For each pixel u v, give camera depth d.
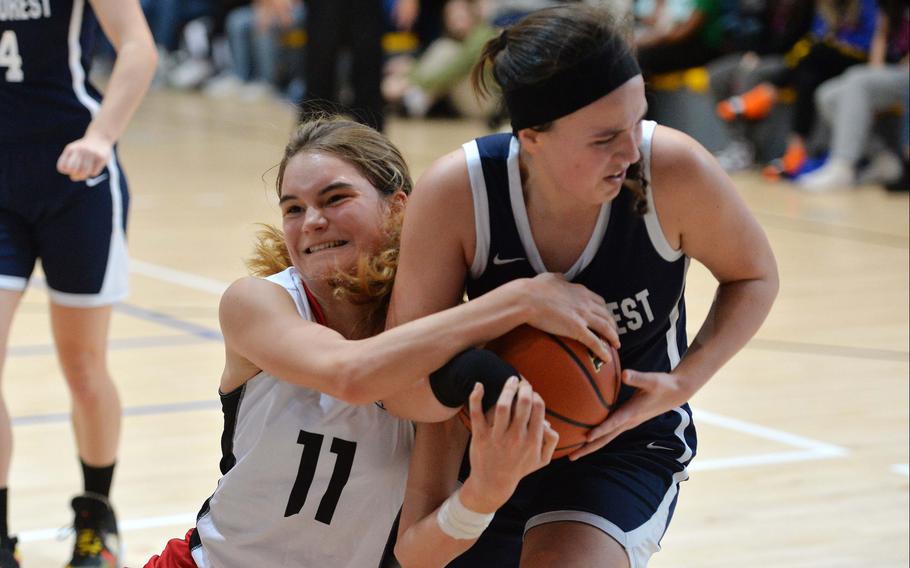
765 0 19.28
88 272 6.53
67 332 6.57
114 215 6.62
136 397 8.97
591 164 3.78
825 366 9.84
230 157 21.84
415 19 27.83
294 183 4.31
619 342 4.11
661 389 4.06
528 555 4.29
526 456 3.72
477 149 4.15
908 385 9.36
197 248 14.30
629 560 4.28
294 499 4.27
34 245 6.57
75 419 6.71
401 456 4.33
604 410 3.95
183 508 7.04
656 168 4.09
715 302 4.40
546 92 3.73
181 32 34.31
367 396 3.87
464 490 3.91
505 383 3.68
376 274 4.23
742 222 4.21
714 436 8.21
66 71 6.54
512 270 4.21
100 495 6.70
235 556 4.35
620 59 3.71
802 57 18.50
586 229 4.13
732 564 6.34
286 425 4.25
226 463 4.46
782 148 19.55
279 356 4.02
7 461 6.27
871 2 18.02
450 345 3.79
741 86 19.45
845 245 14.42
